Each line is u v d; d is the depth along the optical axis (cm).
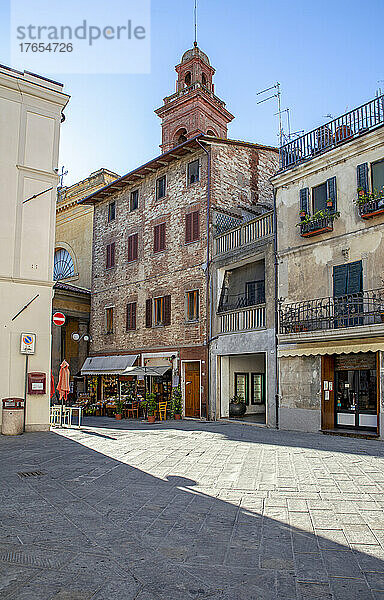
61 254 3428
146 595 431
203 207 2172
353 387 1523
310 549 540
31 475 902
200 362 2095
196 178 2255
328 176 1616
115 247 2708
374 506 698
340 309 1506
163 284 2342
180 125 3078
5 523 626
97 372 2591
